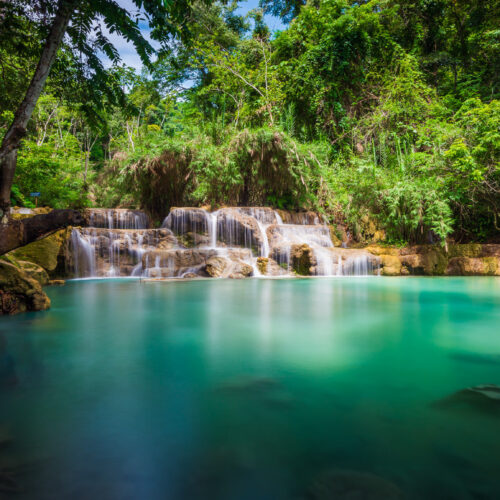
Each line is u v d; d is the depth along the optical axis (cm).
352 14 1698
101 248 1039
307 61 1748
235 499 95
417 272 1038
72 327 332
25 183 1655
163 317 386
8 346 263
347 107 1819
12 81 552
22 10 397
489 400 162
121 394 171
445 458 114
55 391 175
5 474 106
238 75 1855
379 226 1293
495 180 1055
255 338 289
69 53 446
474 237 1219
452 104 1630
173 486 101
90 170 3008
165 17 432
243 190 1556
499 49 1584
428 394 170
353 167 1396
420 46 1895
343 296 572
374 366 215
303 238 1235
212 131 1612
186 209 1287
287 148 1396
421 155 1161
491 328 329
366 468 109
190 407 155
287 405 158
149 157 1430
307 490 98
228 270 942
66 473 107
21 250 823
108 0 377
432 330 321
